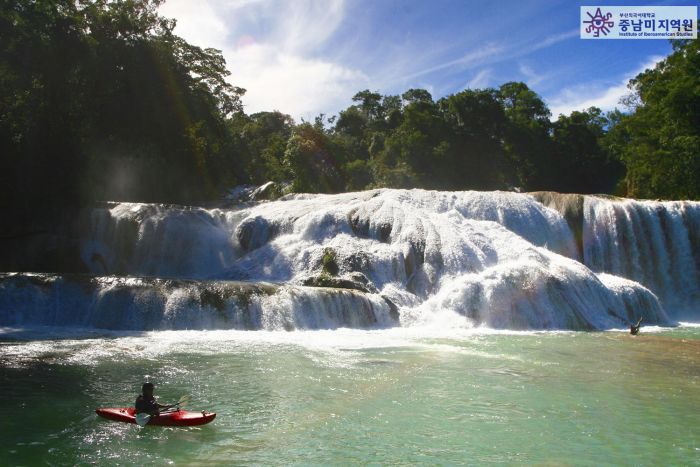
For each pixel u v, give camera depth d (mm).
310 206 35656
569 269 27562
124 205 35031
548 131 91875
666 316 28672
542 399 13594
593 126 97250
